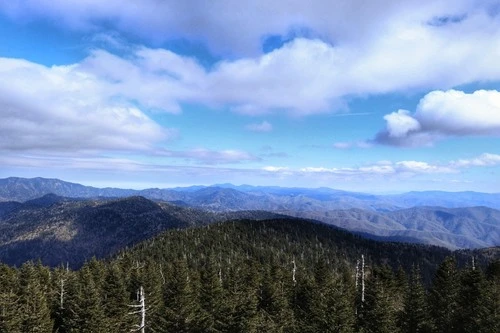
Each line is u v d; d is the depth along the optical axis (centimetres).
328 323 4894
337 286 6200
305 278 7088
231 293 5784
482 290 5653
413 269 6831
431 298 6366
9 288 6038
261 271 8656
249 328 4366
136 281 6962
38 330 4734
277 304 5841
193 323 5081
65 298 6041
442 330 5756
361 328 4888
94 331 4397
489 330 4900
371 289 5712
